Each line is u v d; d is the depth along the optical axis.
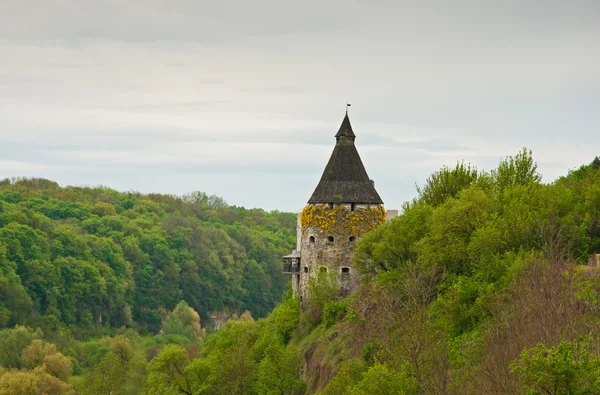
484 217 97.12
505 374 60.12
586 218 90.25
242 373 111.94
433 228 101.19
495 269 88.06
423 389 70.81
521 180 115.94
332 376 97.25
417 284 89.19
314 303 119.56
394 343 81.75
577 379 50.84
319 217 123.62
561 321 64.38
